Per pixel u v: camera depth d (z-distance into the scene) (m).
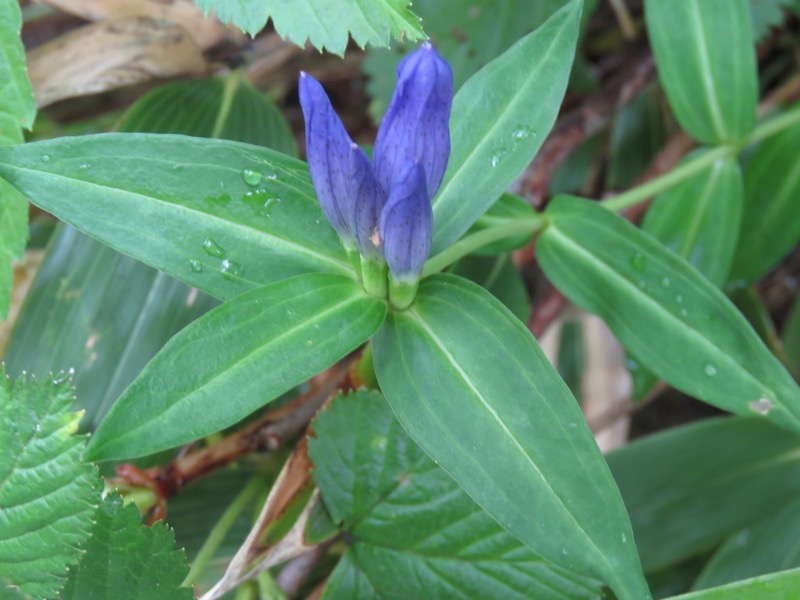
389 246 0.34
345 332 0.34
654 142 0.52
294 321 0.34
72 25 0.50
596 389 0.49
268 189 0.35
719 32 0.43
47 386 0.34
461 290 0.35
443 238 0.36
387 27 0.36
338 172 0.33
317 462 0.38
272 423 0.41
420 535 0.38
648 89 0.52
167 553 0.35
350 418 0.38
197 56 0.46
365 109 0.55
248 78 0.47
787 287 0.53
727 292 0.49
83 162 0.35
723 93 0.43
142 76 0.45
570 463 0.34
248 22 0.37
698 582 0.45
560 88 0.37
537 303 0.49
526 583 0.37
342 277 0.35
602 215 0.40
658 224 0.44
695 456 0.45
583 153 0.53
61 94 0.44
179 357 0.33
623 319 0.40
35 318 0.42
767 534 0.45
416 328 0.35
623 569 0.33
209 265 0.35
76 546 0.34
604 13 0.54
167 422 0.33
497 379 0.34
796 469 0.45
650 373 0.44
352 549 0.38
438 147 0.34
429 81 0.33
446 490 0.38
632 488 0.45
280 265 0.35
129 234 0.35
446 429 0.34
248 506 0.43
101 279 0.43
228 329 0.34
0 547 0.34
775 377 0.38
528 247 0.46
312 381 0.42
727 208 0.44
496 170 0.36
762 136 0.45
